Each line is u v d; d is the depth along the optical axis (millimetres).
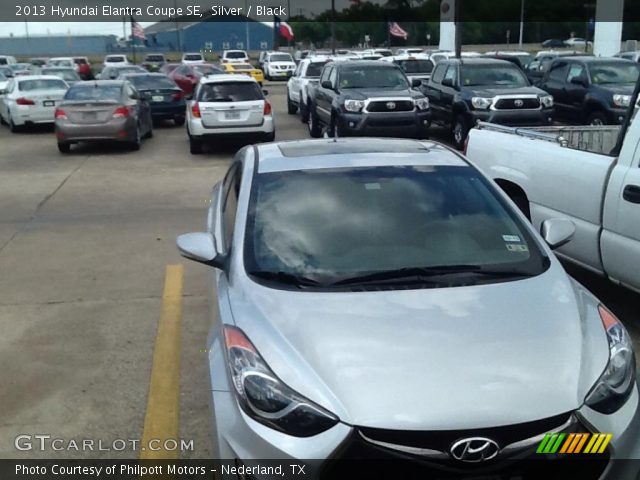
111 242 8445
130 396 4672
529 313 3314
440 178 4324
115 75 30281
